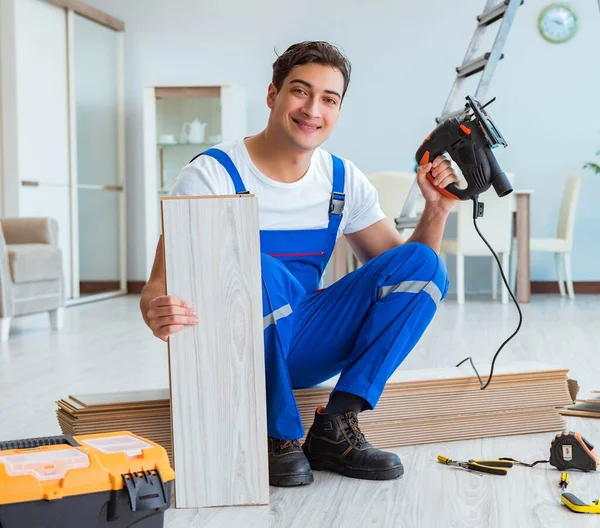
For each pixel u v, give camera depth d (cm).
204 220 164
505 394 222
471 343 418
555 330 467
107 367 357
